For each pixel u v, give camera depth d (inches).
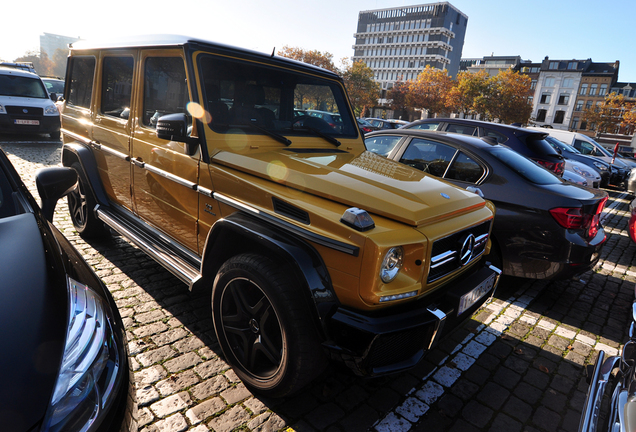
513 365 119.5
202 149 100.3
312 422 88.7
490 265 107.3
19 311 49.7
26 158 345.1
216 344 112.2
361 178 93.8
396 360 79.5
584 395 108.5
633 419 56.2
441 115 3154.5
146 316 123.0
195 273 104.4
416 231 78.4
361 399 98.0
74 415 45.1
